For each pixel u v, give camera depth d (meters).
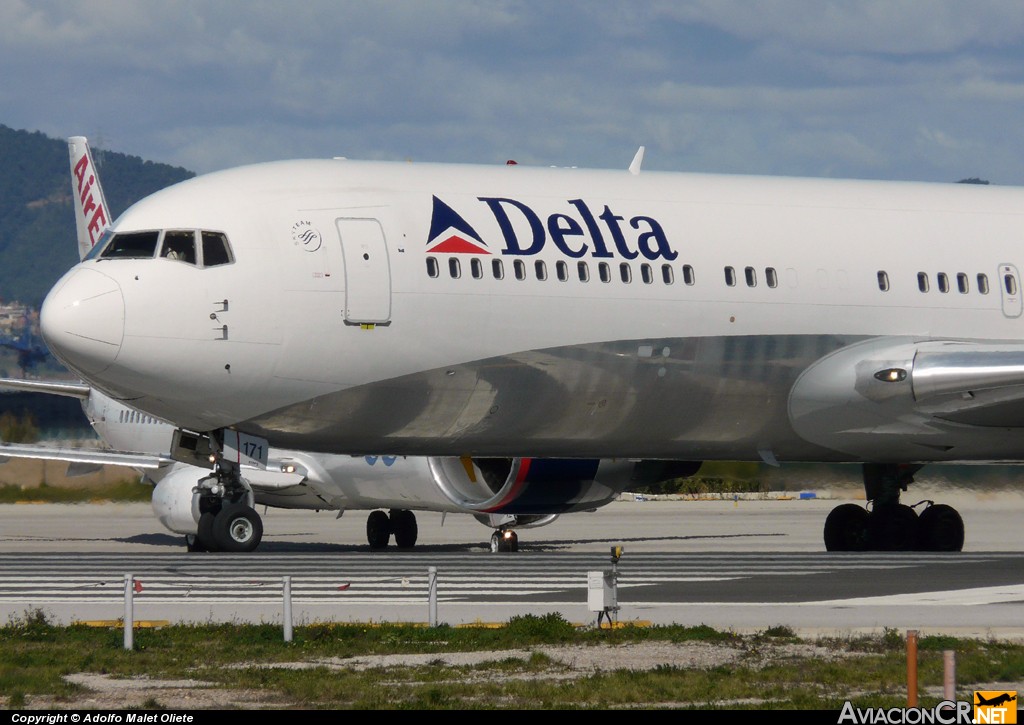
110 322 78.62
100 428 146.25
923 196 100.88
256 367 80.62
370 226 82.81
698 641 55.31
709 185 94.94
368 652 53.66
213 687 47.09
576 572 81.50
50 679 47.81
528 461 102.38
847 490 130.25
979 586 72.88
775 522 160.50
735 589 71.81
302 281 80.94
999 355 91.19
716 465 129.50
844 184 99.94
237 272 80.38
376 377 82.44
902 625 59.62
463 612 64.38
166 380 80.19
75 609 66.44
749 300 90.88
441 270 83.19
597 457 94.06
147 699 45.09
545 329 85.12
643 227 89.69
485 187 87.50
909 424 94.81
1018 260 99.50
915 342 95.06
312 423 84.00
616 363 87.50
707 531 142.38
